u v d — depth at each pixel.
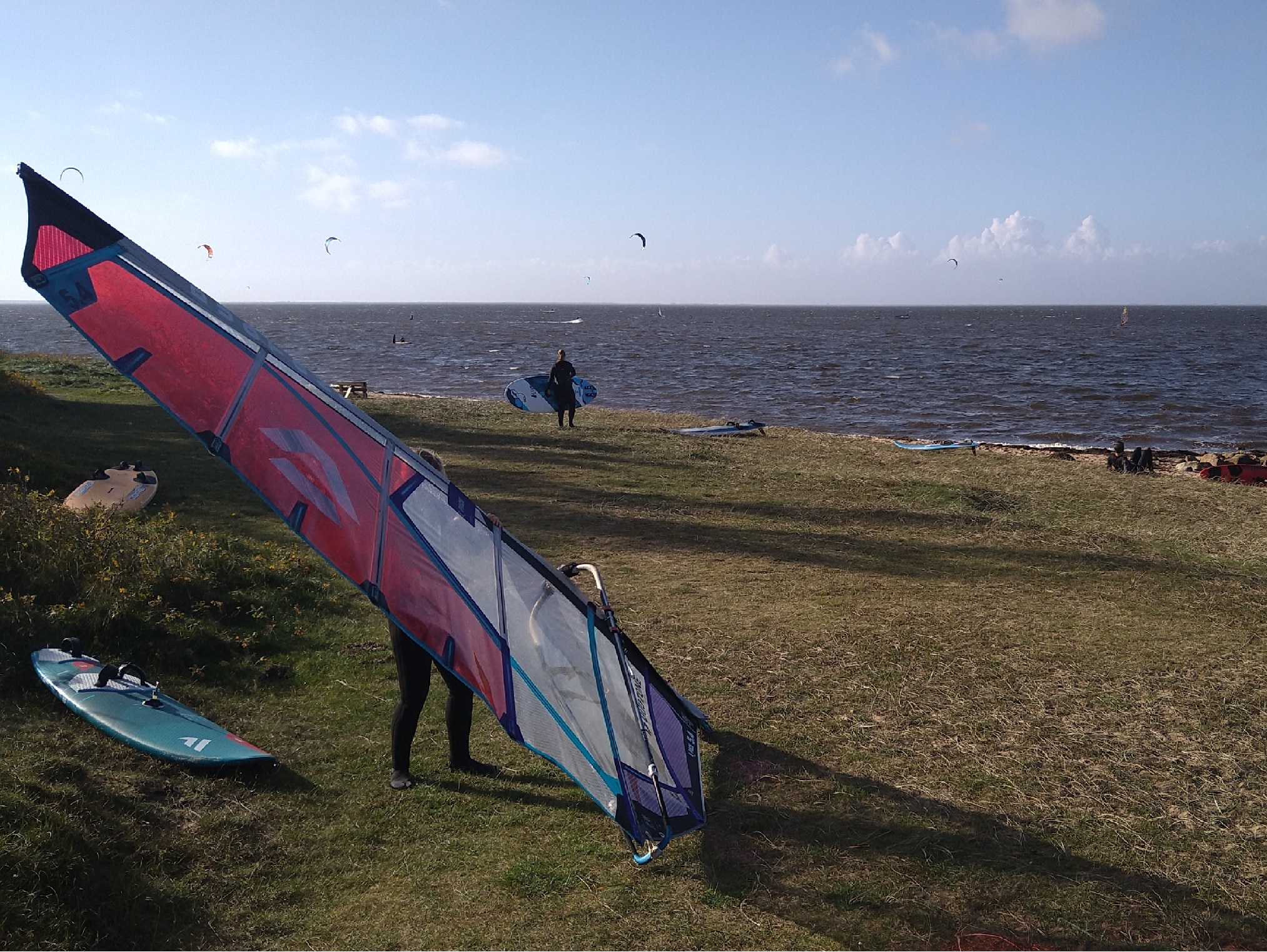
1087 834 4.20
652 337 98.81
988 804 4.46
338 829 4.12
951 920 3.56
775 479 13.88
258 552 7.76
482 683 3.79
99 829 3.70
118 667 5.34
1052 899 3.70
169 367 3.51
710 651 6.53
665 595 7.94
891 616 7.47
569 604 4.74
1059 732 5.33
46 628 5.48
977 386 45.12
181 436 14.48
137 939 3.26
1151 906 3.66
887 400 38.34
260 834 4.02
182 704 5.12
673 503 11.87
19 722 4.54
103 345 3.34
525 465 14.16
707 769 4.77
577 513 11.03
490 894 3.67
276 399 3.85
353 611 7.02
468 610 3.99
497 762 4.86
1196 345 88.56
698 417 22.77
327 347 72.25
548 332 110.31
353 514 3.80
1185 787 4.68
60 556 6.21
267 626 6.38
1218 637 7.21
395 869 3.85
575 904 3.61
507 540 4.64
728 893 3.70
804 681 6.04
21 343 64.88
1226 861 4.00
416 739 5.07
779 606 7.70
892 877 3.83
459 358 60.44
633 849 3.94
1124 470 17.03
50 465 10.03
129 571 6.38
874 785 4.64
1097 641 6.99
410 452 4.43
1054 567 9.45
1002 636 7.02
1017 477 14.88
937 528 11.12
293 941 3.36
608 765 3.96
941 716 5.51
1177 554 10.43
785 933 3.46
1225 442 28.27
